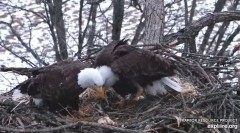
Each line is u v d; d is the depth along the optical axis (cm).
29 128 1020
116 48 1159
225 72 1256
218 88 1143
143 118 1082
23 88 1143
